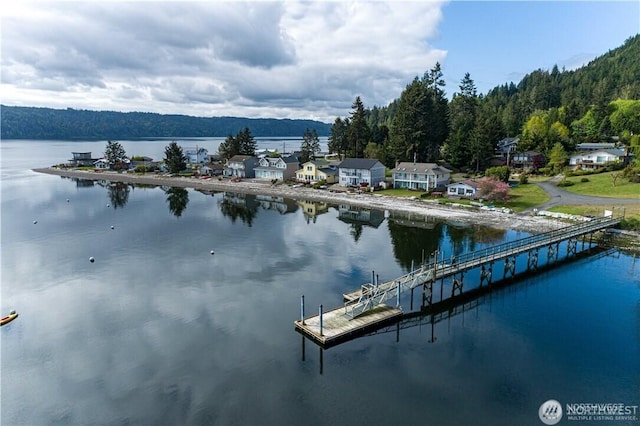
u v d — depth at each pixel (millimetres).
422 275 34531
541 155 96875
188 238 53469
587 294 35344
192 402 21656
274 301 34062
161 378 23734
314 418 20344
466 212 65125
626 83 158875
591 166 88625
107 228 58781
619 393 22125
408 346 27094
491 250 44062
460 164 99250
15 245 49906
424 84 114062
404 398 21812
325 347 26859
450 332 28984
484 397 21859
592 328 29375
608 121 122750
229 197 87438
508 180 81062
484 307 33156
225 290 36438
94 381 23562
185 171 128125
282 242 51562
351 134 117875
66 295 35438
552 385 22844
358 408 21047
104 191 94188
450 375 23781
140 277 39594
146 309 32719
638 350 26328
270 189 96125
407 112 101500
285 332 28891
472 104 126938
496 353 26156
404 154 102500
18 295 35438
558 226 54062
